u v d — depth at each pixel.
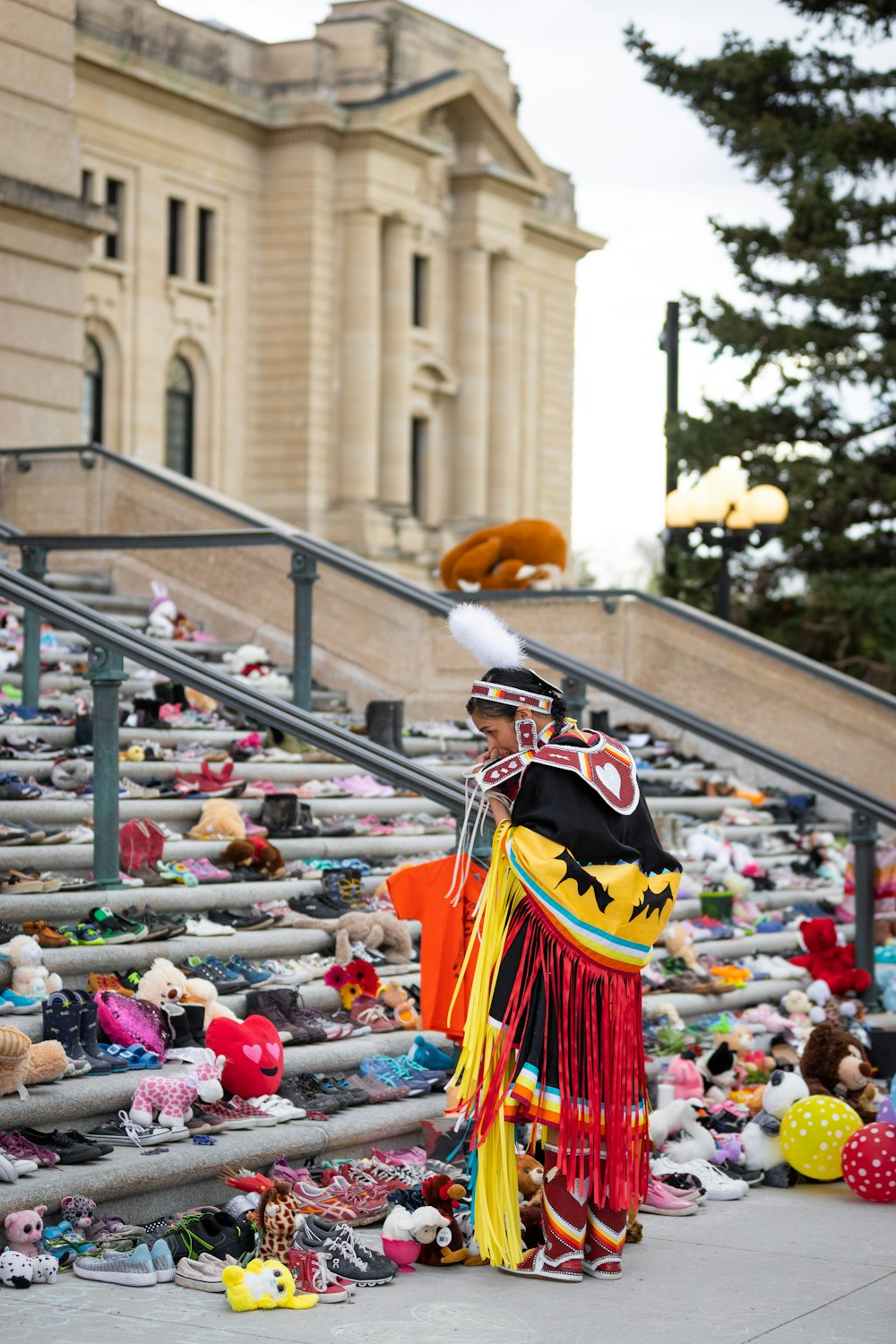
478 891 5.70
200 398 40.53
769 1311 4.47
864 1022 8.02
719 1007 8.21
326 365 41.81
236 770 9.14
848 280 22.06
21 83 13.48
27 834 6.91
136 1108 5.24
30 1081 5.21
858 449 23.02
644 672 13.12
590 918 4.70
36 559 10.41
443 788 6.30
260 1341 4.11
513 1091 4.69
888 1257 5.08
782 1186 6.11
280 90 41.53
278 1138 5.39
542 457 50.28
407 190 43.09
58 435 13.98
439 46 45.22
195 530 12.70
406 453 43.62
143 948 6.40
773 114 23.56
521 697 4.85
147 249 38.38
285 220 41.47
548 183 49.62
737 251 22.81
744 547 15.38
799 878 10.68
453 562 15.69
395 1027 6.59
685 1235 5.35
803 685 12.47
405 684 12.41
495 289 47.16
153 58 38.41
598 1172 4.67
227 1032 5.65
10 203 13.21
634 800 4.83
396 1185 5.35
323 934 7.21
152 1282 4.56
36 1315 4.26
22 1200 4.64
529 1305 4.50
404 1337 4.18
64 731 9.00
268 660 12.02
